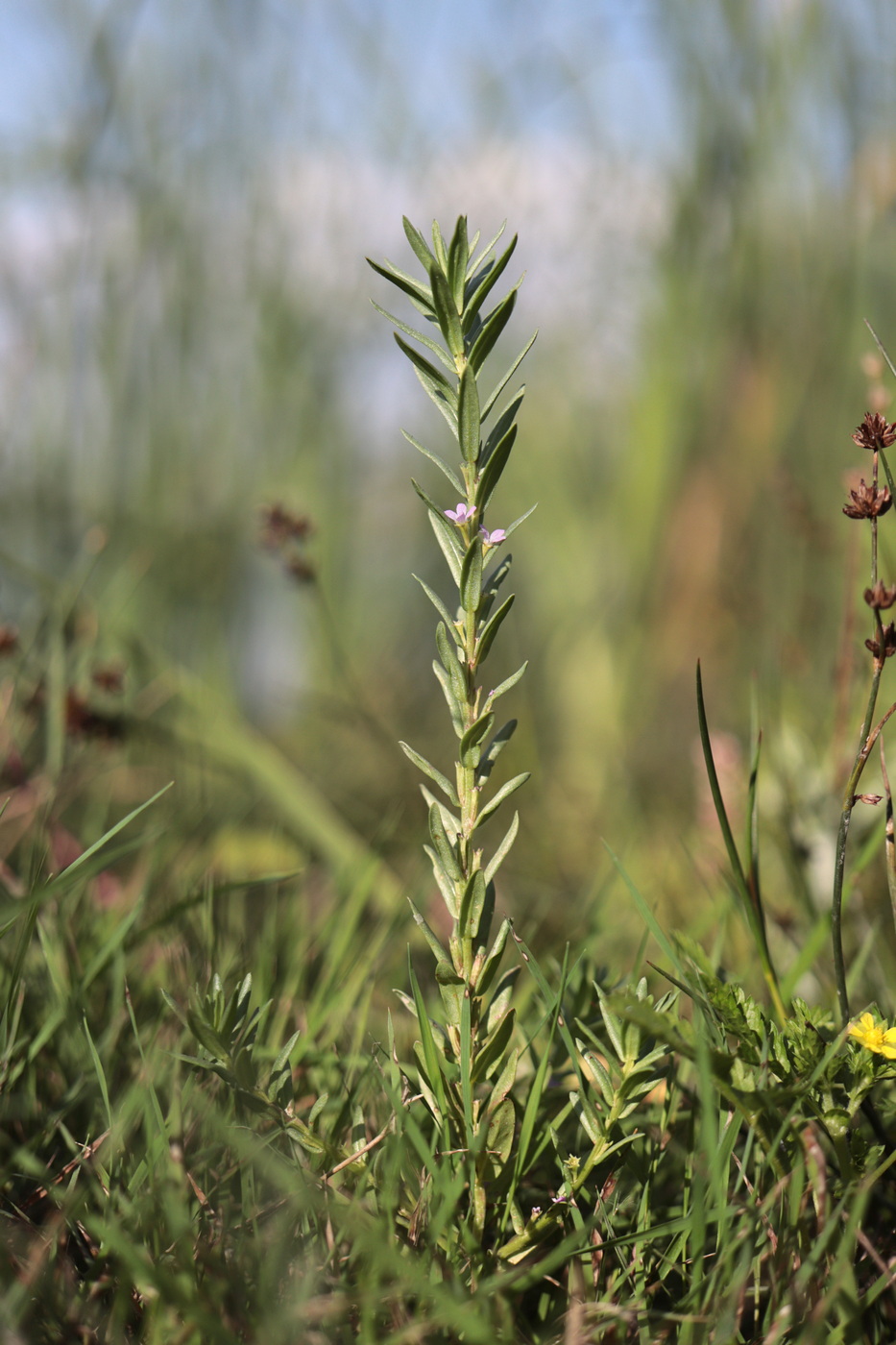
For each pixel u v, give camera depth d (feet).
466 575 2.09
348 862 3.33
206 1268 2.05
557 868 4.09
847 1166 2.12
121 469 5.48
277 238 5.91
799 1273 2.01
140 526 5.39
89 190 5.49
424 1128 2.21
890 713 2.17
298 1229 2.09
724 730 4.62
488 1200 2.13
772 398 4.84
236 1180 2.16
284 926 2.73
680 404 5.28
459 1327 2.02
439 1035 2.26
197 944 2.64
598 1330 2.04
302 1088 2.33
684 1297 2.07
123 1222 2.07
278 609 5.98
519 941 2.16
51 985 2.41
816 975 2.54
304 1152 2.16
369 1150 2.16
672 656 5.15
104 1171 2.12
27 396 5.30
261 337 5.86
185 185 5.69
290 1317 1.98
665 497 5.31
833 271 4.66
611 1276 2.13
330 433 6.10
